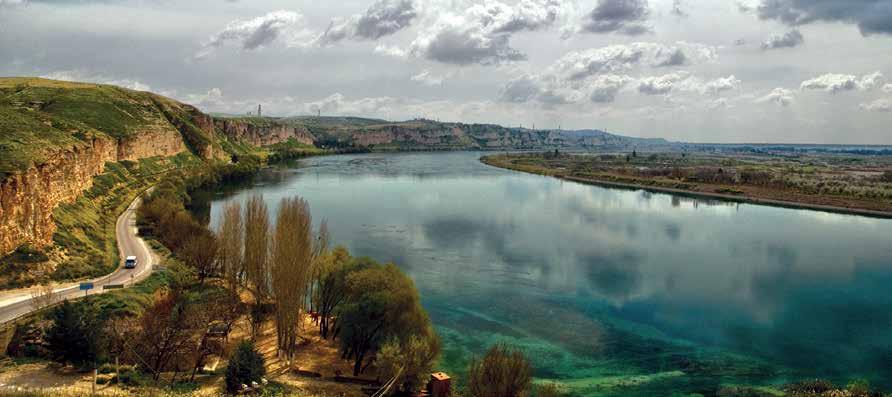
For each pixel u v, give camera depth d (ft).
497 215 441.27
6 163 202.08
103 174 373.40
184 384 132.36
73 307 144.97
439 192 577.02
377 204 477.77
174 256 241.96
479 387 134.72
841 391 153.89
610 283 262.06
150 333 145.89
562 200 549.13
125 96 620.08
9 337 144.87
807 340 198.29
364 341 154.92
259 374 136.77
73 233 232.73
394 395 142.41
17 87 555.28
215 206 424.46
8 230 189.26
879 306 235.81
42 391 112.98
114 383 124.67
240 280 207.10
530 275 270.87
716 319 217.97
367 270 168.45
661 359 179.42
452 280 257.96
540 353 181.57
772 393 154.92
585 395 152.35
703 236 380.17
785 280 273.75
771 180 655.35
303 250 159.53
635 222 430.20
